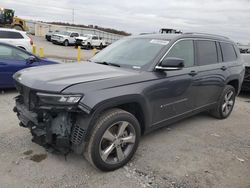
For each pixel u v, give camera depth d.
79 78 3.29
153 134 4.80
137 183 3.26
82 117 3.13
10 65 7.07
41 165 3.53
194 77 4.58
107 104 3.21
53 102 3.05
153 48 4.25
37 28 49.28
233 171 3.66
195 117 5.98
